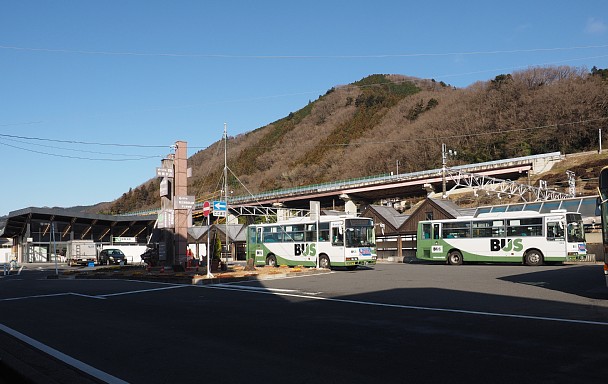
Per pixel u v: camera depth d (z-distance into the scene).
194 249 57.81
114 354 8.38
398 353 7.90
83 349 8.83
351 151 132.62
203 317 12.25
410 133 122.56
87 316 12.91
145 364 7.65
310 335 9.56
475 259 32.38
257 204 88.44
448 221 33.97
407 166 112.88
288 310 13.14
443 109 124.25
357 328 10.18
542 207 41.22
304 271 25.95
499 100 106.25
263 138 178.50
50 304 15.83
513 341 8.57
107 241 80.50
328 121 163.50
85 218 75.12
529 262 30.16
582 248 29.33
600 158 73.56
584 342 8.38
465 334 9.28
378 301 14.48
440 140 109.62
